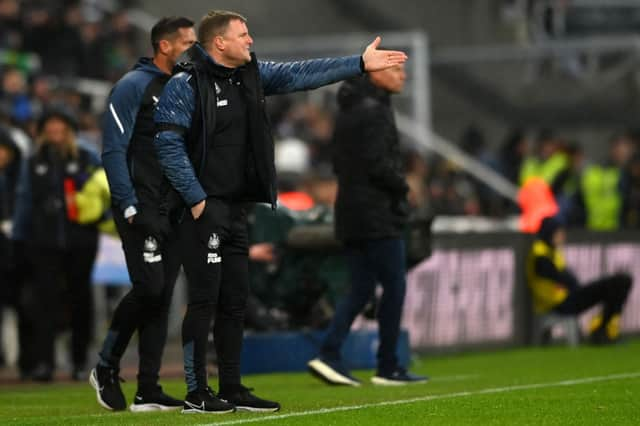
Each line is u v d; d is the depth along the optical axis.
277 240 44.56
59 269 43.12
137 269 29.97
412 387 35.84
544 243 55.03
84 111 61.94
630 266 61.62
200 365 28.31
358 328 46.91
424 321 51.06
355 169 35.91
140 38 84.69
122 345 30.42
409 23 92.50
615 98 80.81
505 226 66.94
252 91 28.20
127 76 30.75
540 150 72.56
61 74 70.06
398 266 36.22
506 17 85.44
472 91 83.62
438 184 67.94
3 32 69.81
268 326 44.22
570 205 71.00
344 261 44.81
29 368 44.50
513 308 55.31
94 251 43.25
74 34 71.12
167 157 27.86
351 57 29.02
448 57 78.19
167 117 27.97
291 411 28.48
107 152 30.39
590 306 54.88
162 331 30.30
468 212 69.88
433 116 83.56
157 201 30.25
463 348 52.84
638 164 71.88
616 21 82.00
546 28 83.25
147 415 28.45
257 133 28.22
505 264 54.91
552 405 29.53
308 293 44.88
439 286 51.78
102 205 42.88
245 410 28.48
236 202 28.53
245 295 28.69
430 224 40.88
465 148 77.56
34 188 42.66
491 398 31.31
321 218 45.31
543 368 43.25
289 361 43.25
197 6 94.06
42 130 42.81
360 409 28.77
